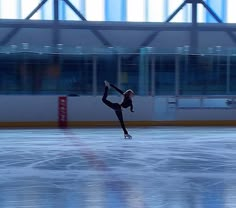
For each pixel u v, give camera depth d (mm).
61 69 21953
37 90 21844
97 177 9117
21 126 21000
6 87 21562
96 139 16031
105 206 6891
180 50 22562
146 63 22266
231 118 22562
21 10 23109
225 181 8789
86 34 23547
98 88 22062
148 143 14891
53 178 9008
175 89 22469
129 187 8211
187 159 11508
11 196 7531
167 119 22094
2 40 22953
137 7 23922
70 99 21312
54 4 23219
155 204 7023
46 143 14758
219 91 22828
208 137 16891
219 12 24172
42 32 23234
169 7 24078
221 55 22844
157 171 9820
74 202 7141
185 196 7555
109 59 22094
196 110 22297
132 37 23875
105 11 23703
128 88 22219
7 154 12242
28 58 21688
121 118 16422
